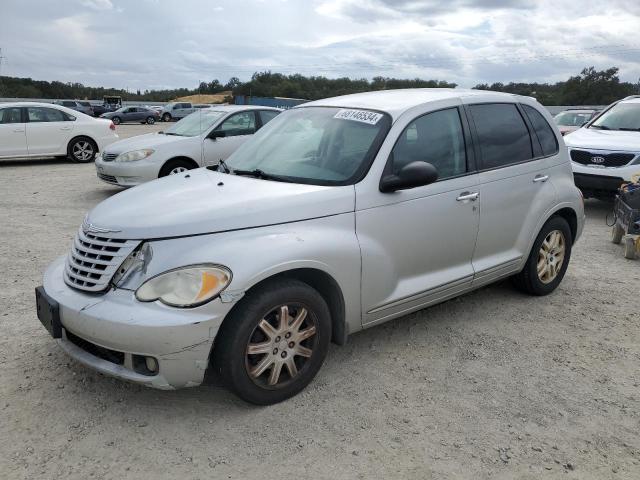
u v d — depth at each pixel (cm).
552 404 341
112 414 319
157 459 283
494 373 376
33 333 416
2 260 593
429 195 391
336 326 359
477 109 444
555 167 500
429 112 409
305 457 287
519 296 515
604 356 405
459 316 468
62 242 671
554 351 410
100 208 351
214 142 952
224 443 296
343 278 345
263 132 459
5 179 1173
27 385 346
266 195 338
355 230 354
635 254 648
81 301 307
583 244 716
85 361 312
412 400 341
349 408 330
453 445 299
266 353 318
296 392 339
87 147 1476
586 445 302
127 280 304
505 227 452
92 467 277
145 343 287
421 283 397
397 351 404
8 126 1360
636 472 282
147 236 306
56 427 307
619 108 1002
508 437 307
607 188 847
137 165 901
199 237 308
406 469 279
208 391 345
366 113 402
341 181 362
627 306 499
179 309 289
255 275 302
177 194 351
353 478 272
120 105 6047
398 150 381
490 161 440
